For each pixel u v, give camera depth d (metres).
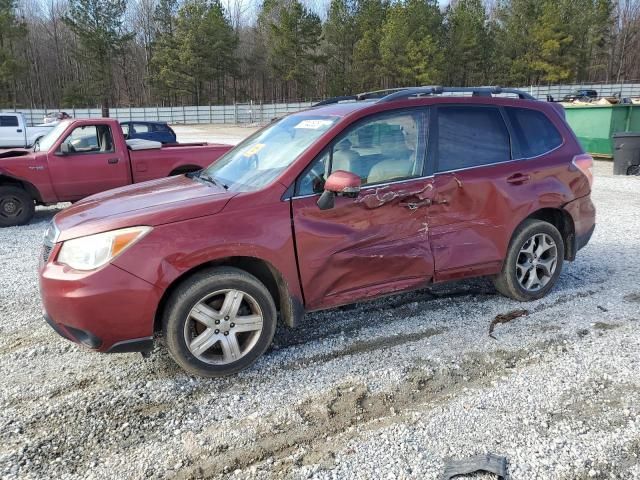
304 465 2.66
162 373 3.59
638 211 8.58
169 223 3.22
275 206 3.45
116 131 8.78
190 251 3.22
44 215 9.68
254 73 69.06
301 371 3.57
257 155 4.06
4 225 8.56
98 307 3.09
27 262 6.42
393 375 3.49
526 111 4.55
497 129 4.36
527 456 2.67
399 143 3.92
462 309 4.53
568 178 4.61
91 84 56.50
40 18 70.31
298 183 3.54
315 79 60.09
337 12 57.53
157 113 51.06
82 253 3.17
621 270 5.50
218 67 59.50
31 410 3.19
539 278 4.71
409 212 3.87
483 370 3.53
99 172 8.63
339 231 3.62
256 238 3.37
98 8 53.34
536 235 4.53
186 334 3.31
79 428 3.00
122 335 3.18
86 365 3.74
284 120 4.45
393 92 4.43
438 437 2.84
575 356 3.67
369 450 2.75
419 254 3.95
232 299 3.40
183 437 2.91
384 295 3.95
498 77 58.12
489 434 2.85
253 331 3.52
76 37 58.75
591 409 3.05
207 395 3.31
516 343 3.89
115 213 3.39
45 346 4.06
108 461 2.72
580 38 57.06
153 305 3.18
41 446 2.85
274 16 68.69
